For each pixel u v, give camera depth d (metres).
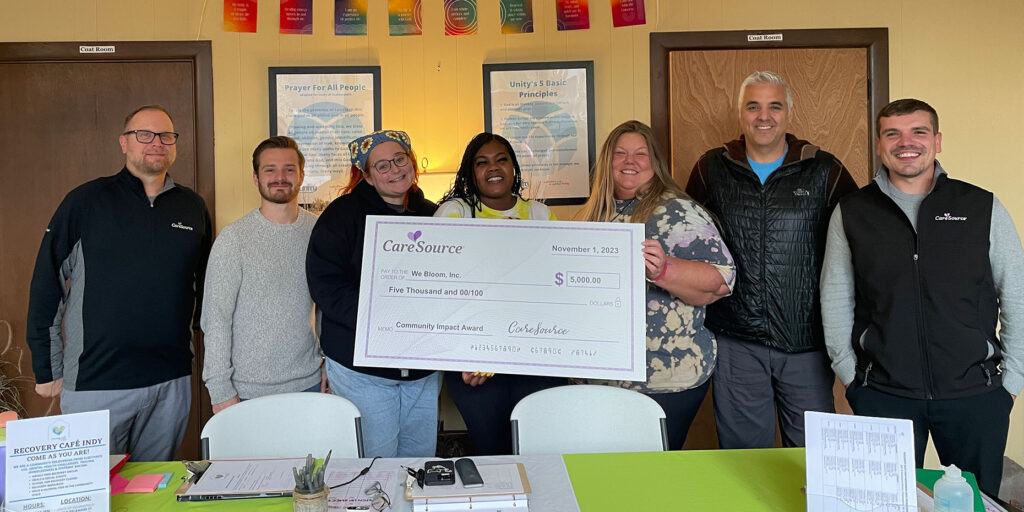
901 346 2.21
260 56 3.28
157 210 2.44
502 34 3.30
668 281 2.11
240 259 2.41
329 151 3.28
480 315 2.00
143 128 2.38
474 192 2.46
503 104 3.29
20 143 3.24
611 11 3.27
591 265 2.01
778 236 2.54
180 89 3.28
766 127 2.54
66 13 3.23
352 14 3.25
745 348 2.63
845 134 3.30
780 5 3.30
